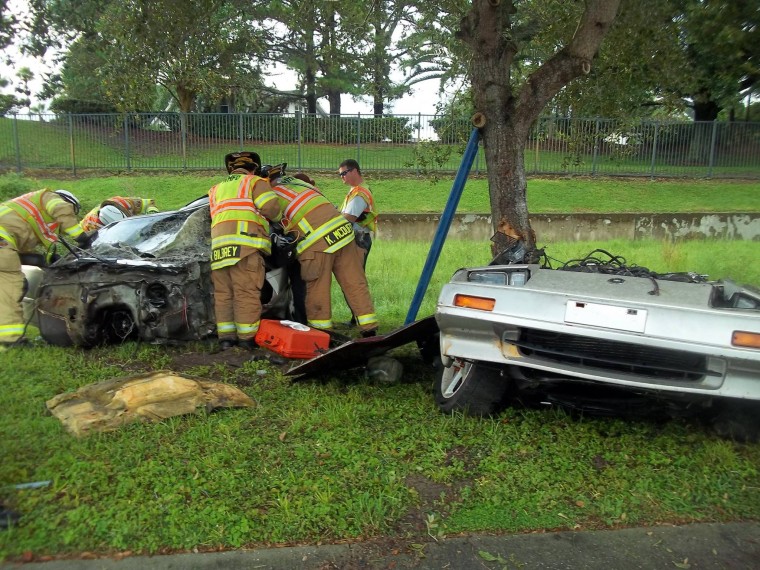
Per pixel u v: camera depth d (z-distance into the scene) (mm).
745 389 3496
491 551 2971
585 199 18797
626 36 6680
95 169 19469
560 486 3500
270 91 26609
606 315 3678
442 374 4766
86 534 2953
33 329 6816
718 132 20234
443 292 4156
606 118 8055
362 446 3928
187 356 5770
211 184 18469
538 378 4047
